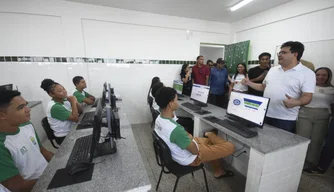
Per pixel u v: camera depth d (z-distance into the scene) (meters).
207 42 4.08
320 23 2.34
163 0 2.81
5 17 2.61
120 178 0.90
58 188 0.82
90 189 0.81
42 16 2.78
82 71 3.15
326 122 1.99
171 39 3.73
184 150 1.29
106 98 1.91
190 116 2.99
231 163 2.12
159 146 1.32
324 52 2.28
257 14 3.38
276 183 1.30
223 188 1.72
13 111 0.93
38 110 2.80
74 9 2.91
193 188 1.72
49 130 1.72
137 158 1.10
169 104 1.25
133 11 3.30
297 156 1.33
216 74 3.51
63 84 3.07
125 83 3.52
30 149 1.10
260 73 2.73
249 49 3.63
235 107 1.78
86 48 3.14
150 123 3.79
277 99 1.68
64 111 1.69
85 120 1.84
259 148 1.21
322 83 1.98
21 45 2.75
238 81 3.13
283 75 1.65
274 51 3.08
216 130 2.16
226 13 3.42
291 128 1.68
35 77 2.90
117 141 1.34
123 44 3.37
